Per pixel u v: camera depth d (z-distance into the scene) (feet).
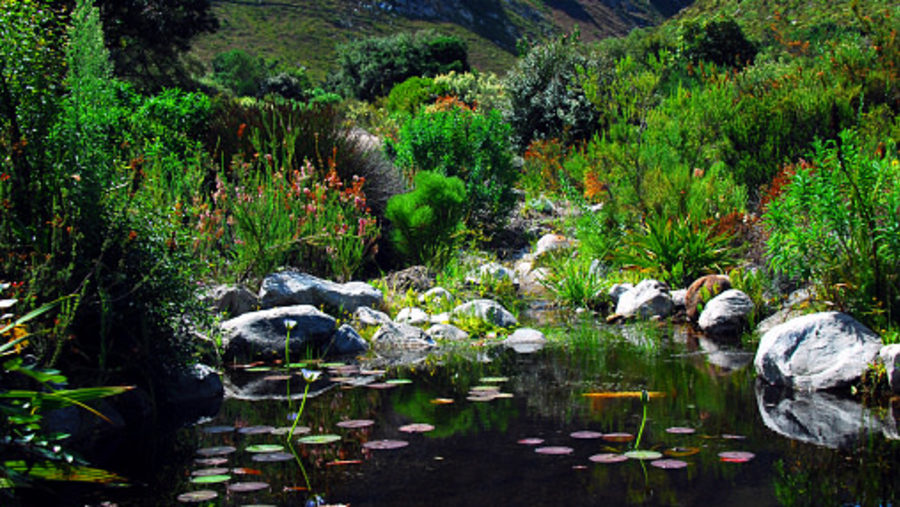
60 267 10.94
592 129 46.65
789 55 49.49
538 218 32.81
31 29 11.88
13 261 10.46
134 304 11.64
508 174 30.91
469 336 17.66
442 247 24.18
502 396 11.99
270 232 19.25
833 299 13.89
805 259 14.38
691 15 147.13
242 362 15.11
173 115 28.22
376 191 26.68
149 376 11.70
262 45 307.99
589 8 512.22
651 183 24.26
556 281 22.82
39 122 11.80
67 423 9.88
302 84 214.90
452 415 10.95
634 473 8.41
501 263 26.99
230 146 25.80
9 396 7.52
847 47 32.78
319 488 8.10
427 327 18.29
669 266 21.81
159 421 10.93
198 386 12.42
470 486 8.09
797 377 12.42
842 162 13.53
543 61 51.90
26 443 7.88
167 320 12.24
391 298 20.35
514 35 417.69
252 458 9.14
